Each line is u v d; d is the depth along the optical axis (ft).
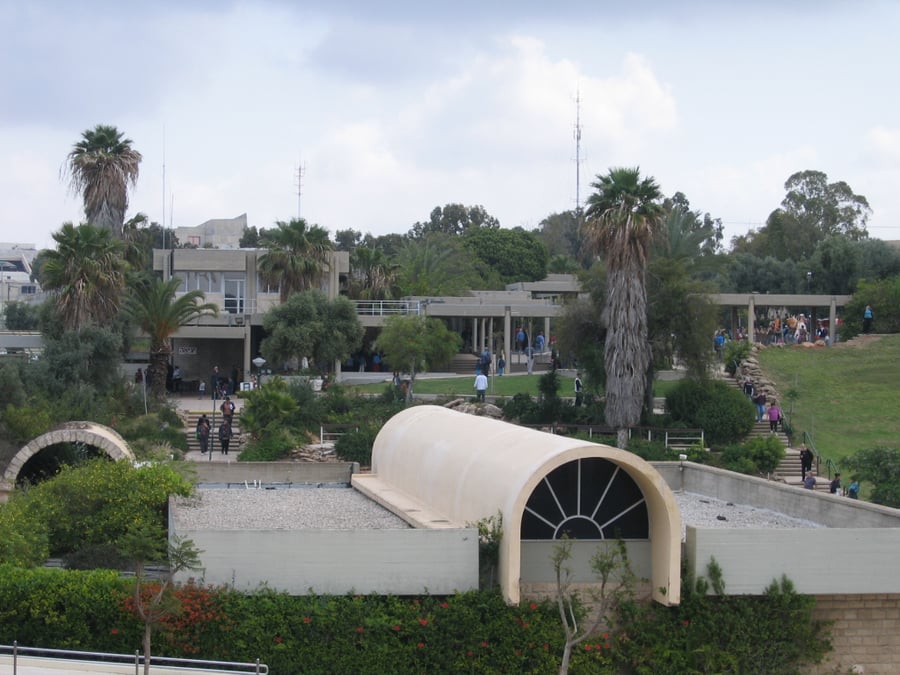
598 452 65.67
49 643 63.87
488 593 64.75
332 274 201.36
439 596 65.10
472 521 71.00
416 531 64.64
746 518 85.76
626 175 139.23
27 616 64.03
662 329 148.87
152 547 60.80
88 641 63.67
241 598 63.62
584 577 67.21
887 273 263.90
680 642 65.57
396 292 231.30
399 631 63.57
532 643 64.18
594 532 67.62
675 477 101.76
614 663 65.31
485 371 178.19
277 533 64.18
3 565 65.72
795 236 340.18
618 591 64.08
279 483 101.81
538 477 64.90
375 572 64.59
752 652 66.03
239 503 90.58
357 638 63.46
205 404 166.09
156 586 63.82
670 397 150.10
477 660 63.93
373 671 63.31
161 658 58.95
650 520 67.51
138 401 148.15
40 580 64.28
